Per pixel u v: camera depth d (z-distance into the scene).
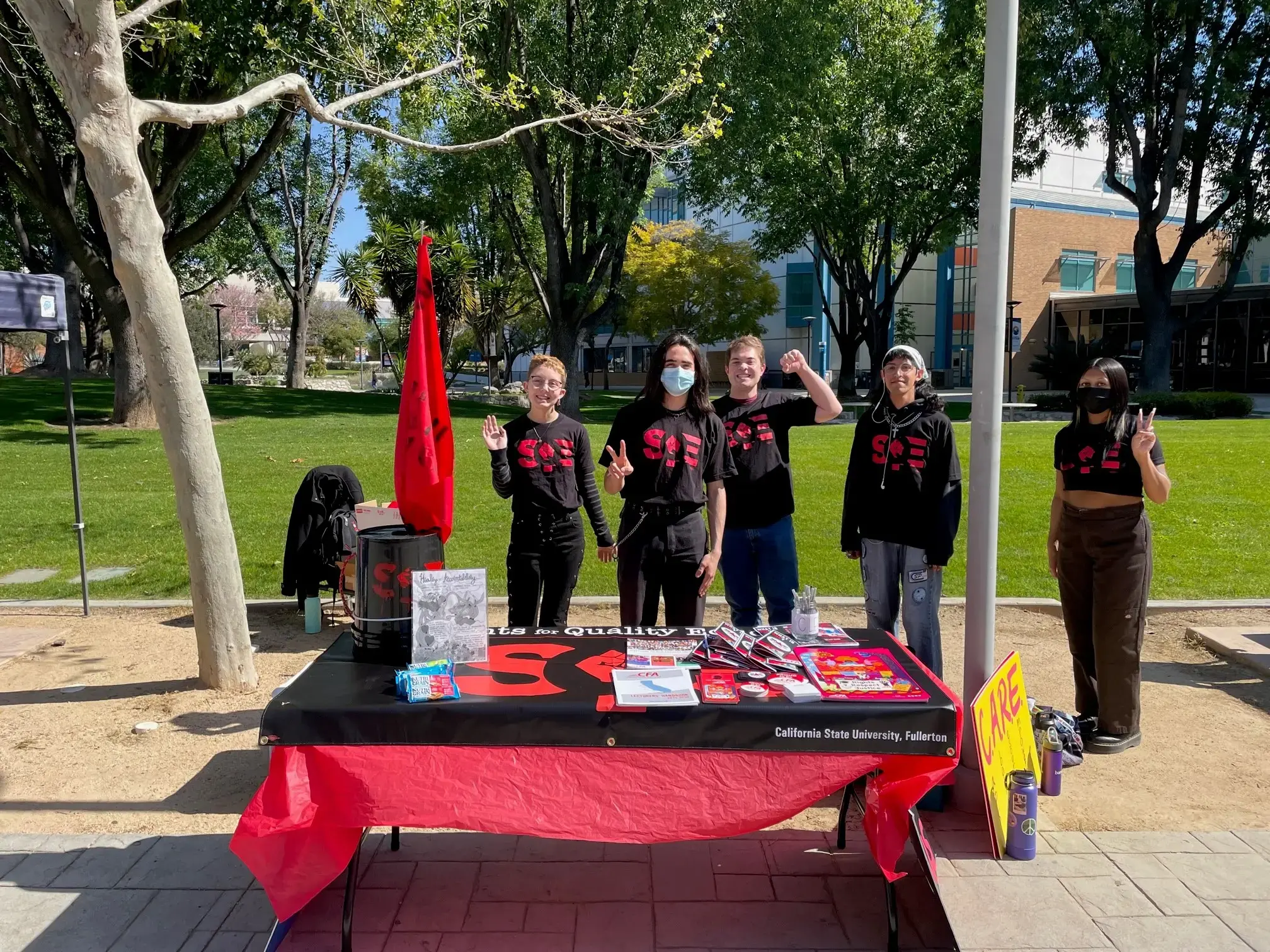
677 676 3.07
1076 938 3.01
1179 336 37.94
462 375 64.88
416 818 2.83
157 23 8.05
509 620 4.73
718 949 2.96
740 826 2.88
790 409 4.76
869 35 27.20
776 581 4.79
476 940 3.01
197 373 5.20
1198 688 5.52
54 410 18.23
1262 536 9.25
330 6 8.55
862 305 37.66
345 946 2.90
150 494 11.09
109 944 2.98
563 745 2.86
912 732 2.87
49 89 15.49
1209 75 24.62
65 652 6.10
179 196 27.28
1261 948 2.96
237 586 5.41
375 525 6.57
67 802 4.01
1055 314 44.59
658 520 4.43
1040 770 4.11
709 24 18.88
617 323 44.44
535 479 4.61
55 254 29.70
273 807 2.85
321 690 3.01
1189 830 3.77
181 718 4.97
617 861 3.54
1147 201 27.64
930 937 3.03
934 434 4.26
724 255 41.22
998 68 3.67
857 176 28.94
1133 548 4.41
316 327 74.50
